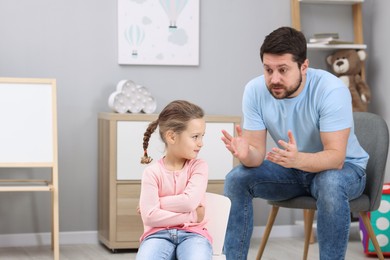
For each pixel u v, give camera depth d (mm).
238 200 2768
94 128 4023
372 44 4379
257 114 2875
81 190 4027
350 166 2738
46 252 3764
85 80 3996
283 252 3775
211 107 4191
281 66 2547
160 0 4055
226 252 2777
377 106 4324
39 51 3924
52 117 3414
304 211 3902
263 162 2854
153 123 2338
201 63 4172
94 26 3994
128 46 4027
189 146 2254
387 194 3623
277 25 4270
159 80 4102
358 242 4055
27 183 3783
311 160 2568
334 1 4234
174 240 2209
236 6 4207
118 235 3719
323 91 2693
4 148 3363
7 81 3355
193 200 2225
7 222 3924
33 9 3904
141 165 3734
